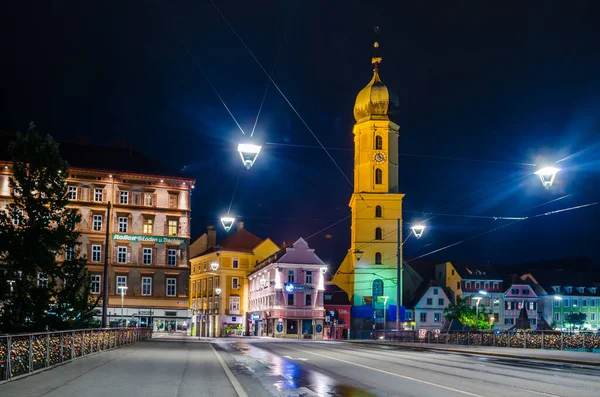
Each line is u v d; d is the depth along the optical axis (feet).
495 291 390.83
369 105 332.80
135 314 242.99
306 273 296.10
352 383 60.44
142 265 246.27
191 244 389.39
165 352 112.57
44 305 119.85
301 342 199.41
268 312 297.53
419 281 392.27
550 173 77.92
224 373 69.31
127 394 47.96
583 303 416.87
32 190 126.21
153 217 250.57
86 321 126.52
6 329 114.32
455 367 82.43
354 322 313.53
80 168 243.60
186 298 250.16
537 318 387.14
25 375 59.82
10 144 127.75
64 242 125.49
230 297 344.28
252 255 352.90
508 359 105.40
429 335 181.16
